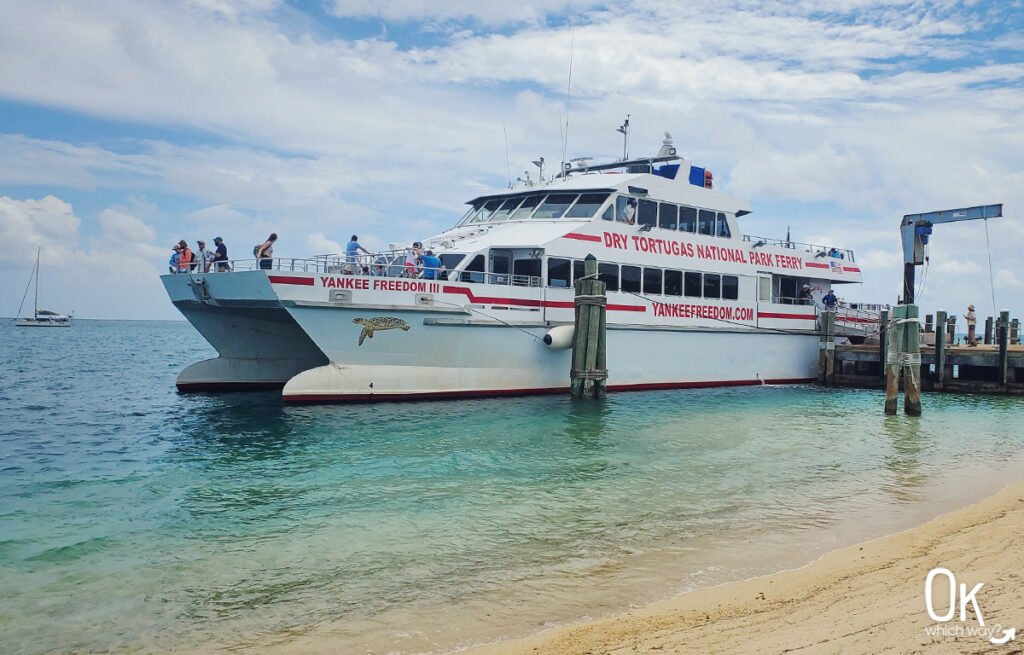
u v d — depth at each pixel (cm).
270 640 563
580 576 696
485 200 2242
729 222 2312
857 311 2719
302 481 1058
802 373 2522
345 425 1468
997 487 1087
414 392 1708
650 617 586
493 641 557
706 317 2209
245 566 723
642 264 2042
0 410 1759
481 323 1759
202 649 549
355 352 1644
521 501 963
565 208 2020
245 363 2053
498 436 1391
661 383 2109
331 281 1578
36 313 12219
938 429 1638
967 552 720
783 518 902
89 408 1788
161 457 1215
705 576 695
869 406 2000
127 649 550
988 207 2275
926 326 2936
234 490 1009
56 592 657
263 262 1545
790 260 2486
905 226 2445
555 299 1880
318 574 702
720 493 1023
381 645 553
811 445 1403
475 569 715
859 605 582
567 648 526
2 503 944
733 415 1744
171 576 696
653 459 1233
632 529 848
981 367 2523
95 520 873
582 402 1792
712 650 503
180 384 1988
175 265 1828
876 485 1091
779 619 562
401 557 749
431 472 1116
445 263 1855
